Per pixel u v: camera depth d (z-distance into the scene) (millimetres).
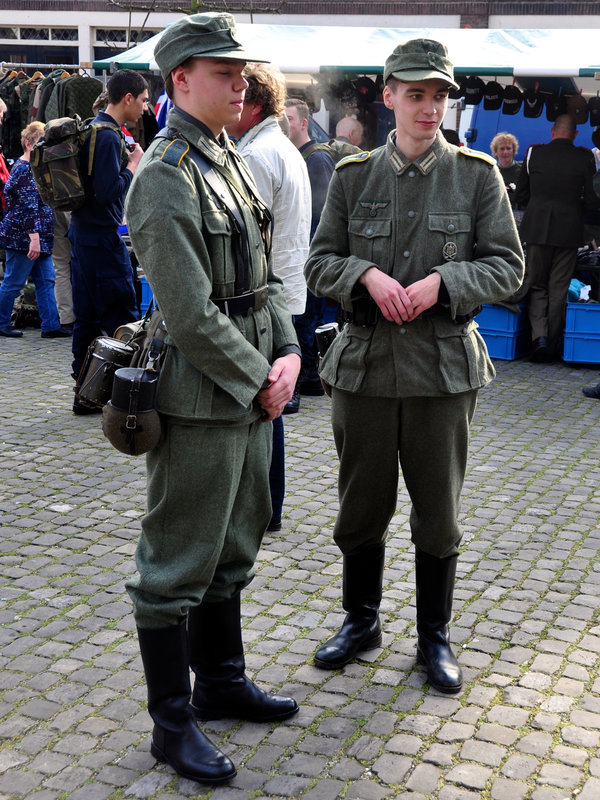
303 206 4164
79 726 2602
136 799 2305
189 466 2303
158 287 2180
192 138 2256
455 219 2592
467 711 2680
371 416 2695
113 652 2996
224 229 2256
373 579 2963
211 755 2365
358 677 2865
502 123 9406
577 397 6391
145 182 2170
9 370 6832
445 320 2615
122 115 5578
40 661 2936
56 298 8062
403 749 2500
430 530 2762
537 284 7395
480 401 6238
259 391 2369
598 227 8117
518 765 2438
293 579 3543
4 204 7855
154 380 2246
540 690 2791
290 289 4188
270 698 2633
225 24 2223
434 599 2848
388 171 2619
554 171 7160
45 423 5574
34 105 8641
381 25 14367
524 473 4816
